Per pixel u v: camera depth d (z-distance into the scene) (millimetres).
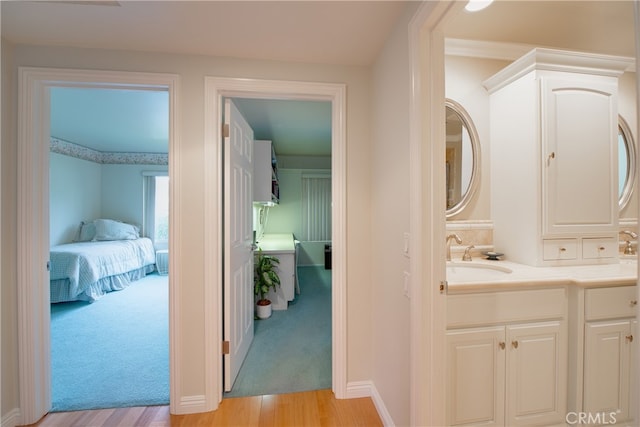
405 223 1253
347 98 1743
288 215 5578
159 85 1607
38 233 1571
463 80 1886
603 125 1683
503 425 1310
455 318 1274
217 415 1599
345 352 1736
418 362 1114
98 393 1791
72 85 1596
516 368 1321
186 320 1616
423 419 1104
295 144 4488
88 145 4727
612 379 1354
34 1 1193
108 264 3943
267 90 1678
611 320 1363
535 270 1536
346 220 1745
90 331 2740
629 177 1955
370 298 1766
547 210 1609
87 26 1374
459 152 1893
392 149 1403
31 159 1536
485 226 1882
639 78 450
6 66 1480
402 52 1279
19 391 1516
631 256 1847
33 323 1545
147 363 2154
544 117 1613
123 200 5246
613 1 1413
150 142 4531
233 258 1895
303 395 1769
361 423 1539
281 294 3254
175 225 1605
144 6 1232
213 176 1638
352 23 1353
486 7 1424
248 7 1240
